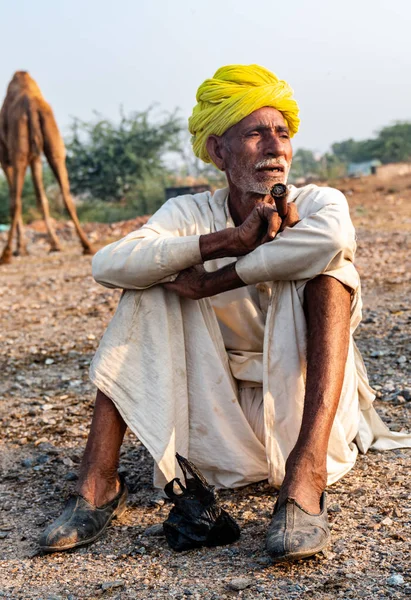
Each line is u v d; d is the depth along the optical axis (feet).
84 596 7.65
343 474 9.87
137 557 8.41
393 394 13.85
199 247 9.08
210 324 9.62
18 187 40.45
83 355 19.67
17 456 12.39
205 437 9.65
